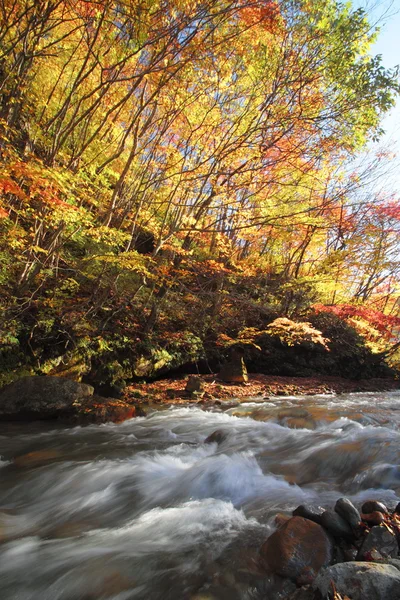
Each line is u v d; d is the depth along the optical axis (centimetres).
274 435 587
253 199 994
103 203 924
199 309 1175
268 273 1291
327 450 495
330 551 271
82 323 888
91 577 277
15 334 758
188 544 311
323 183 1059
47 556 306
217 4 681
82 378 870
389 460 441
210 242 1163
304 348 1318
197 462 477
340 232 1010
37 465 502
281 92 872
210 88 894
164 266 910
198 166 863
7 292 759
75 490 433
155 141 896
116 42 751
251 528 331
